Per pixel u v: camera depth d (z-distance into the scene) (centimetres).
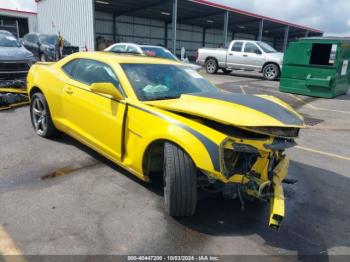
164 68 418
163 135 298
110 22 3203
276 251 277
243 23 3647
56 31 2473
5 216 300
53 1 2434
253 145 279
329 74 1120
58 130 509
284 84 1235
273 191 288
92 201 337
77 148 484
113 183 379
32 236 274
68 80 449
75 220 301
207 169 272
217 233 296
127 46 1238
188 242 280
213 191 331
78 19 2214
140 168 335
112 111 364
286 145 288
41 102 503
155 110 320
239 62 1739
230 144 275
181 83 404
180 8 2808
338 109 959
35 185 364
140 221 306
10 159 432
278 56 1608
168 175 292
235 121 272
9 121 620
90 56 438
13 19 3209
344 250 285
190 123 293
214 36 4384
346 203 375
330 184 425
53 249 260
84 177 391
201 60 1919
